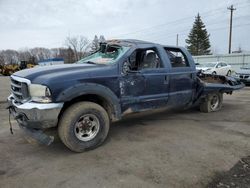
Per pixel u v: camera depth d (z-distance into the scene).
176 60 5.47
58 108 3.55
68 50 70.81
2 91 12.23
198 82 5.95
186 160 3.54
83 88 3.79
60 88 3.59
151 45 4.97
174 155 3.72
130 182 2.96
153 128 5.12
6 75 36.34
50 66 4.29
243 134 4.73
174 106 5.52
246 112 6.70
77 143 3.80
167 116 6.16
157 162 3.48
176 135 4.66
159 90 4.96
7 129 5.18
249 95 10.33
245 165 3.37
